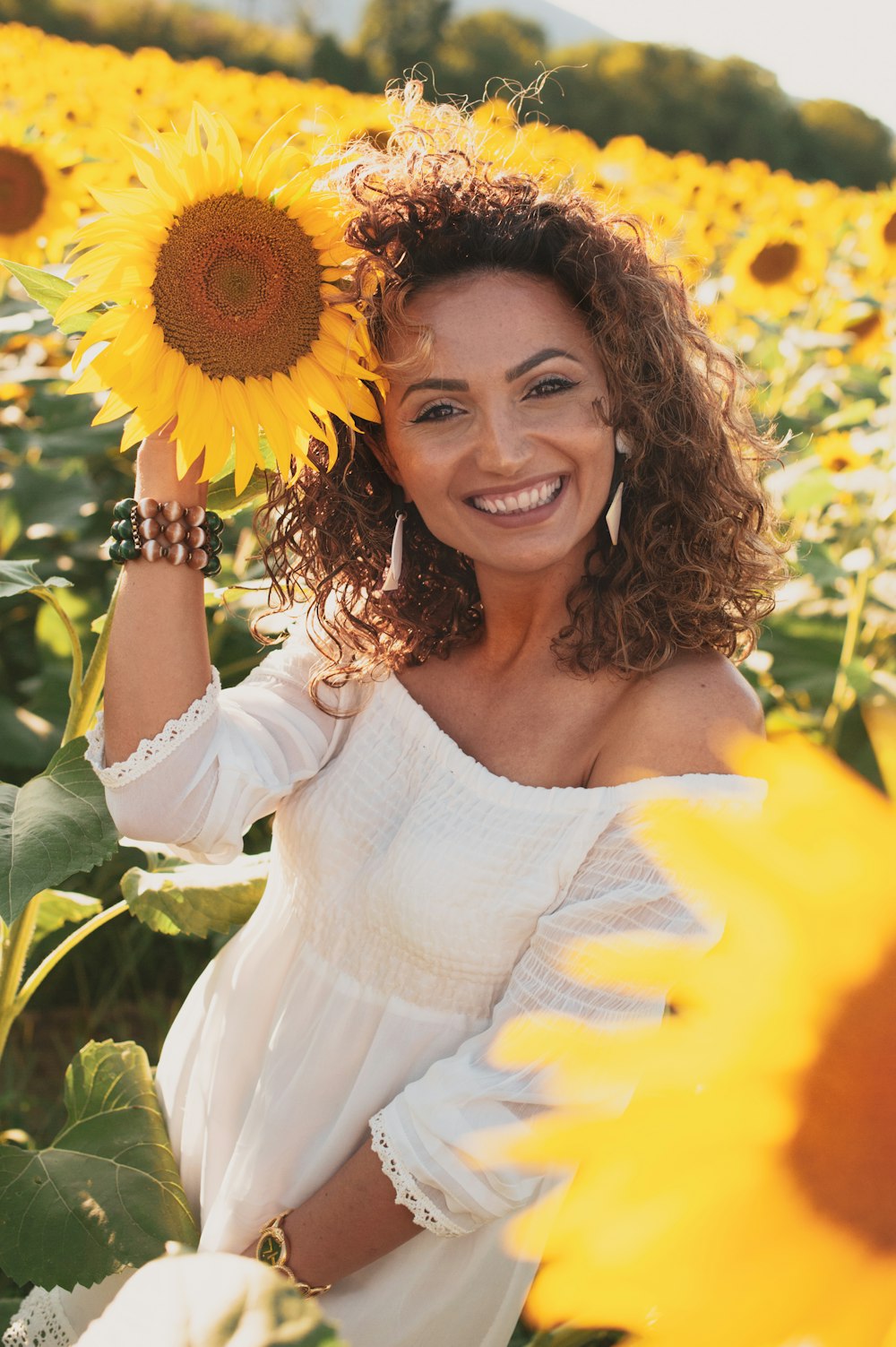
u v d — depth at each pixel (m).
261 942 1.60
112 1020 3.20
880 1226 0.32
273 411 1.37
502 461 1.38
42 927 1.99
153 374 1.33
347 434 1.57
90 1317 1.62
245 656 3.27
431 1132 1.28
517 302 1.37
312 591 1.64
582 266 1.37
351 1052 1.47
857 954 0.32
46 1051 3.06
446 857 1.38
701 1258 0.32
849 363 5.45
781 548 1.56
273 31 31.86
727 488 1.46
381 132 3.98
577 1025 1.18
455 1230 1.31
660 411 1.44
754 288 5.70
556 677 1.47
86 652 3.41
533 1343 1.00
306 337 1.37
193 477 1.46
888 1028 0.32
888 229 5.69
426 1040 1.43
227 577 2.74
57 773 1.49
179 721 1.45
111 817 1.44
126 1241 1.49
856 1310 0.31
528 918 1.36
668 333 1.42
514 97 1.67
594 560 1.47
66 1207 1.52
